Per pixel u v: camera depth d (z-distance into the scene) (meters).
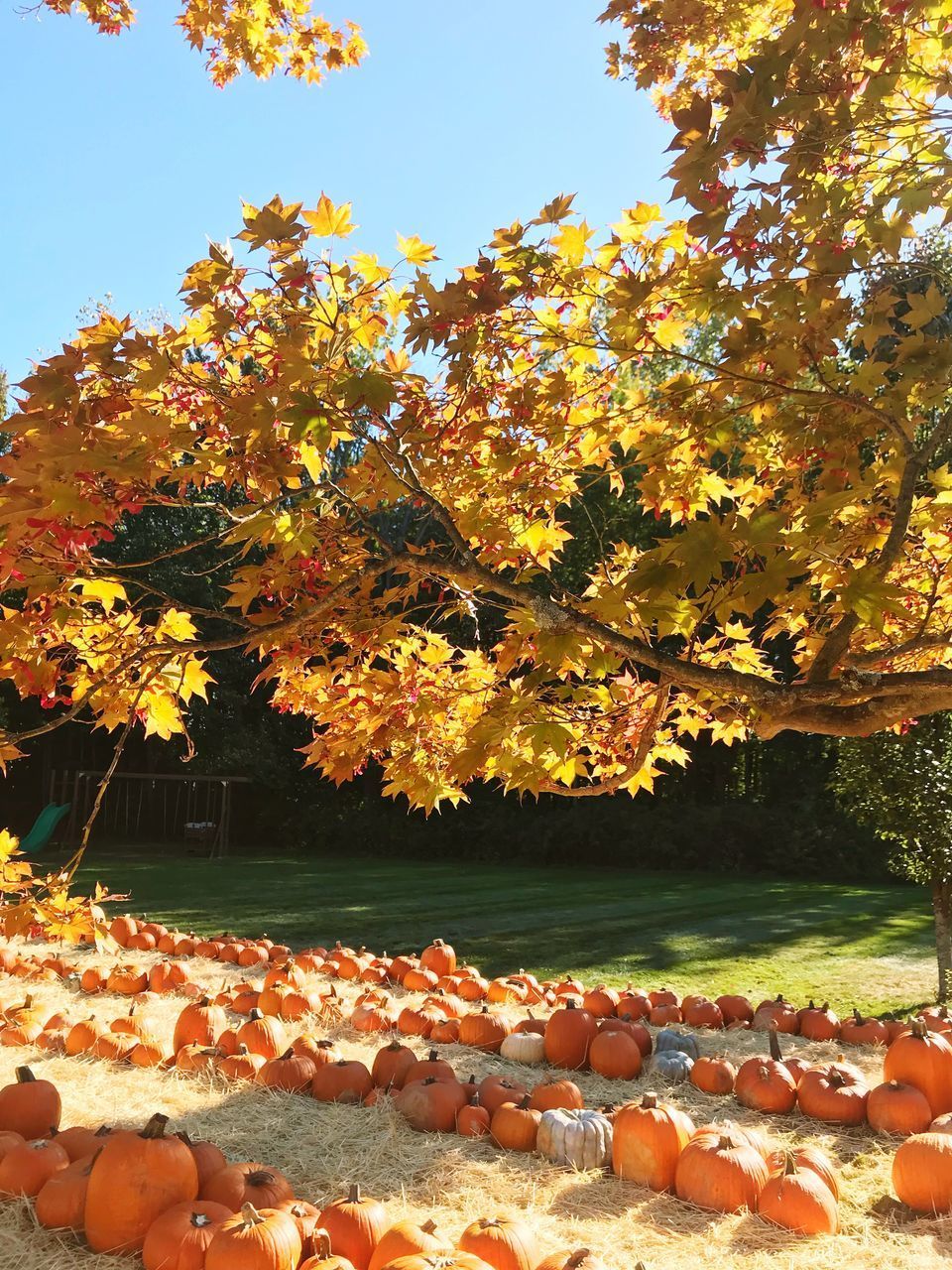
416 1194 3.76
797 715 2.89
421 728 4.07
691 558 2.29
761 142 2.52
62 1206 3.26
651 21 4.22
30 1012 5.89
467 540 3.93
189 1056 5.14
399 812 21.66
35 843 18.92
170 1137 3.31
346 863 18.84
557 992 7.04
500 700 3.11
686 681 2.76
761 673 4.21
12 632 3.30
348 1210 3.25
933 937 11.17
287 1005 6.26
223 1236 2.95
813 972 9.38
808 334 3.03
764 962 9.80
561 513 17.03
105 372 2.76
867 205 2.71
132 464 2.57
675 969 9.48
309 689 4.00
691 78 4.54
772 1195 3.60
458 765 2.95
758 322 2.98
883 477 3.40
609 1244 3.39
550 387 3.59
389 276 3.12
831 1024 6.15
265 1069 4.94
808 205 2.65
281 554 3.38
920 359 3.11
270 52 5.57
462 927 11.55
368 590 3.66
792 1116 4.75
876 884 16.52
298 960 7.69
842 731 2.87
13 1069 5.09
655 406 3.57
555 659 2.74
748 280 2.81
